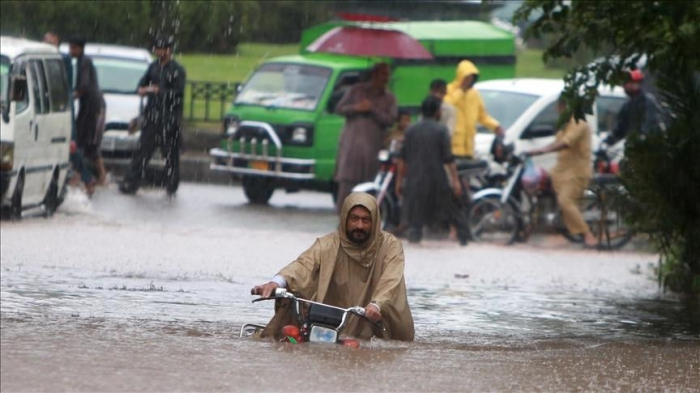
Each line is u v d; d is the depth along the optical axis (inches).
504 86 1841.8
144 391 556.7
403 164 1590.8
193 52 2918.3
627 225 1154.0
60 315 805.9
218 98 2746.1
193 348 660.1
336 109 1706.4
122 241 1353.3
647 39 1050.1
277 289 683.4
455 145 1716.3
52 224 1508.4
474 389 594.2
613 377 641.0
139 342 676.7
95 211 1724.9
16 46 1563.7
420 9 2439.7
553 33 1117.1
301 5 2854.3
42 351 634.2
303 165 1942.7
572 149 1608.0
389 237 724.0
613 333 858.8
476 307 979.9
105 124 2183.8
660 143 1102.4
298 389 573.9
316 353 655.1
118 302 896.3
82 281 1021.8
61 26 2455.7
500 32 2308.1
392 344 703.7
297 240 1473.9
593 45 1090.1
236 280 1083.9
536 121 1780.3
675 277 1143.0
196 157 2365.9
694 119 1087.6
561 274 1274.6
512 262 1373.0
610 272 1307.8
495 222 1610.5
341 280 709.9
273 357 639.8
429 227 1611.7
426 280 1173.1
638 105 1628.9
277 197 2127.2
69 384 562.3
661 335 856.3
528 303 1021.8
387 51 1868.8
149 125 1948.8
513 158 1628.9
